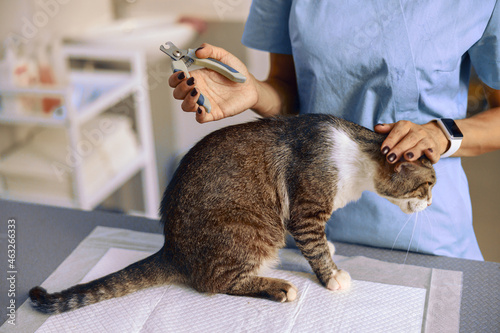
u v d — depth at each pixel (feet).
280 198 4.01
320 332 3.22
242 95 4.12
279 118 4.19
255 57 9.89
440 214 4.79
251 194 3.91
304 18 4.50
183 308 3.50
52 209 4.85
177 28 9.78
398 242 4.79
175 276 3.75
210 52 3.86
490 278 3.80
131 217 4.73
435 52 4.29
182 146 9.99
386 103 4.55
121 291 3.62
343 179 4.01
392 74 4.38
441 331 3.21
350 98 4.68
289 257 4.26
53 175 9.71
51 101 9.27
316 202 3.95
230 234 3.79
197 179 3.87
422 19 4.24
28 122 9.41
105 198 9.89
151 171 10.16
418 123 4.65
